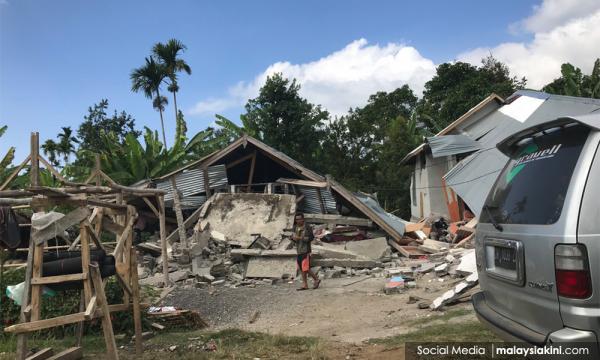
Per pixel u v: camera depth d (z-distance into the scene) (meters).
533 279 3.06
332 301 9.00
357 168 30.05
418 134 31.12
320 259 12.57
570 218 2.83
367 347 5.19
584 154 2.99
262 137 31.05
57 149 46.31
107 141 24.97
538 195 3.27
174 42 36.38
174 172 17.12
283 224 14.43
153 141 25.00
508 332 3.22
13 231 5.12
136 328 5.55
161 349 5.73
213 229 14.59
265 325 7.74
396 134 28.88
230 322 8.19
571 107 15.36
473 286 7.36
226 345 5.63
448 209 19.77
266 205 15.09
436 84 38.44
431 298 8.32
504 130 16.95
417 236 15.81
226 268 12.32
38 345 5.89
